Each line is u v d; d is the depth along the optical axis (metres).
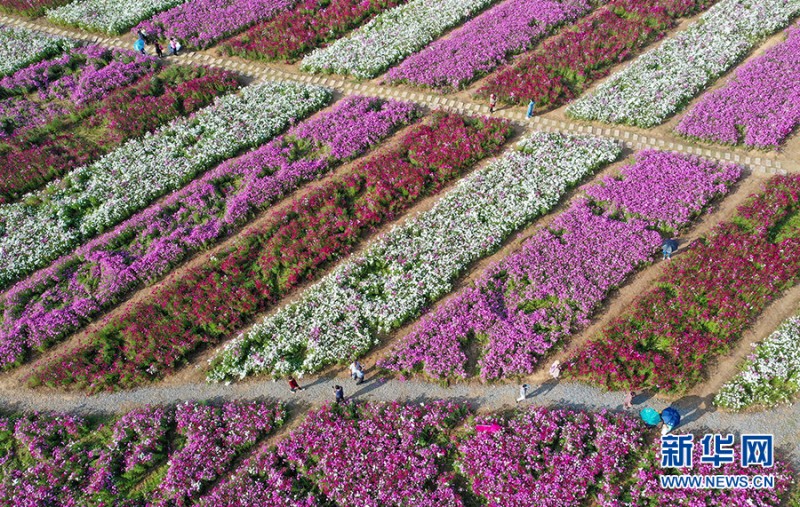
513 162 27.61
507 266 23.91
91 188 28.20
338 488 18.86
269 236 26.05
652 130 28.97
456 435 20.00
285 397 21.41
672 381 20.53
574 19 34.91
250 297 23.70
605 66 32.22
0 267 25.53
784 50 31.30
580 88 31.20
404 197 26.92
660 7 34.31
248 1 37.88
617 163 27.66
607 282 23.06
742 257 23.22
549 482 18.58
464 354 21.58
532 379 21.19
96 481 19.42
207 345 23.05
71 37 37.31
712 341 21.25
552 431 19.56
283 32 35.50
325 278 24.34
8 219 27.27
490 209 25.89
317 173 28.16
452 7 36.06
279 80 33.38
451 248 24.62
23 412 21.64
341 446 19.75
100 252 25.77
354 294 23.52
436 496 18.58
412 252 24.67
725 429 19.62
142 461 19.86
